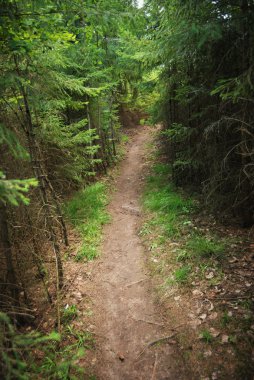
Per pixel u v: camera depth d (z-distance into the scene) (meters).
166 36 6.04
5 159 4.48
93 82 11.83
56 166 8.73
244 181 6.33
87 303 5.39
